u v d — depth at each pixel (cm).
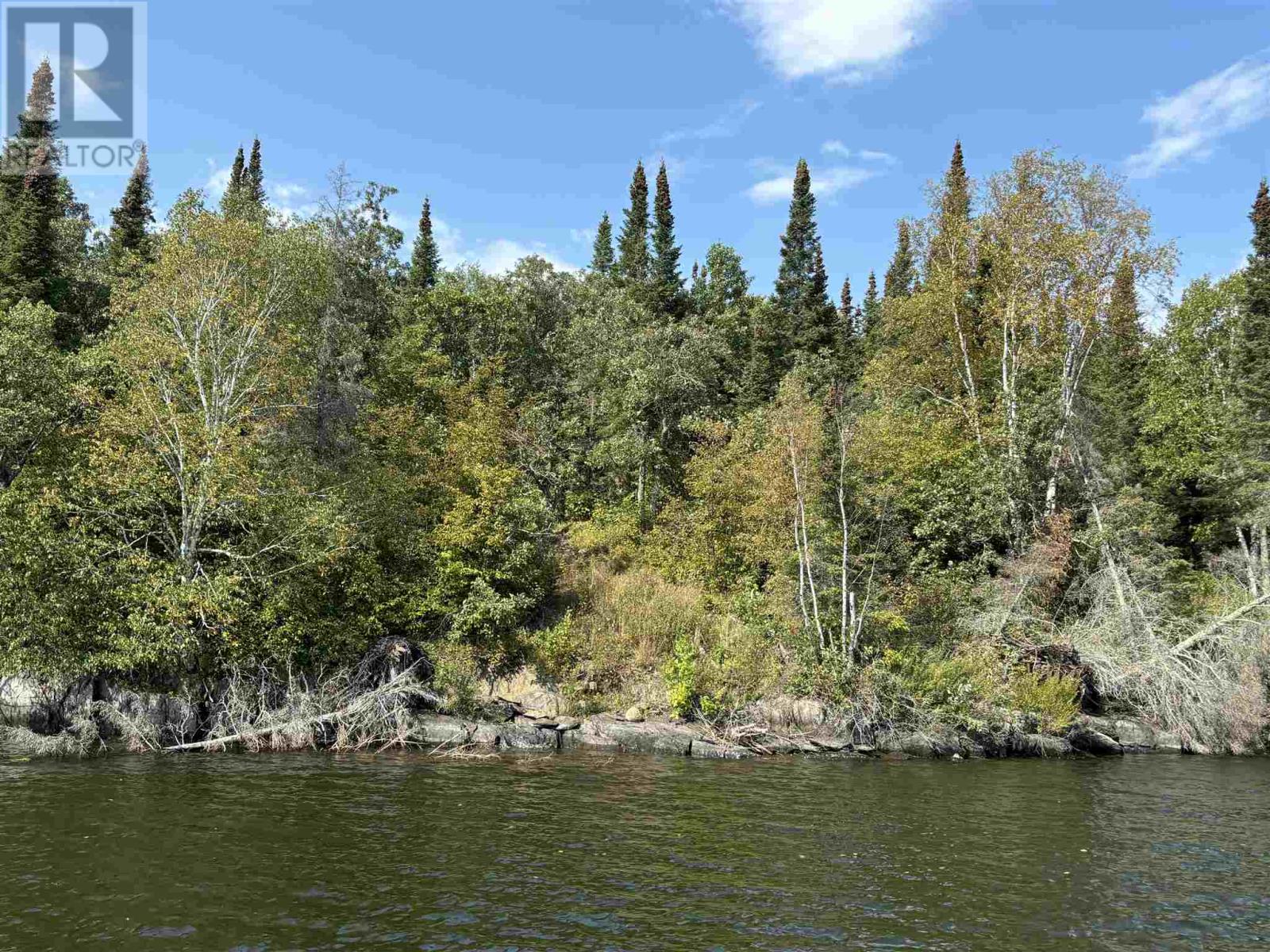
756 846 1357
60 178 4753
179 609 2073
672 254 6694
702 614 2908
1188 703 2738
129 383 2500
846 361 5334
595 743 2358
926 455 3384
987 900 1128
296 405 2714
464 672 2486
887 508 3014
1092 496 3297
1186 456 4347
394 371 3844
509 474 2877
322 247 3300
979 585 3038
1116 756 2583
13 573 1992
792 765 2183
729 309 6438
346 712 2192
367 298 3809
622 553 3359
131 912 973
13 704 2033
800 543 2808
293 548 2330
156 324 2592
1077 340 3519
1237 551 3816
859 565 2838
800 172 6319
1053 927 1034
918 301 3816
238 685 2212
